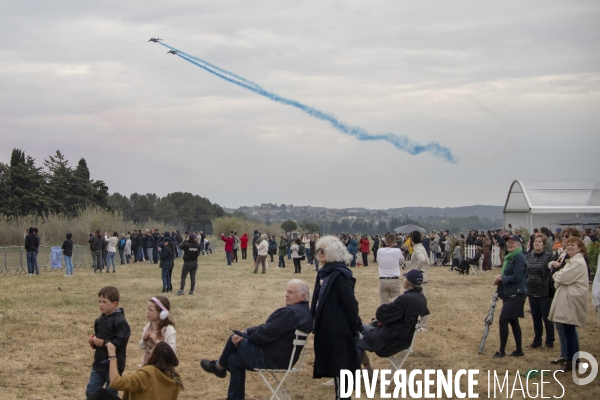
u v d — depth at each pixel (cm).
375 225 18625
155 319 678
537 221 4119
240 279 2588
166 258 2073
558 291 949
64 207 6700
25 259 3050
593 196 4156
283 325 714
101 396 618
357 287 2269
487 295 1994
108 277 2642
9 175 6762
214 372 778
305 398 838
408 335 846
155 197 12338
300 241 2953
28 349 1124
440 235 3653
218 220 6781
